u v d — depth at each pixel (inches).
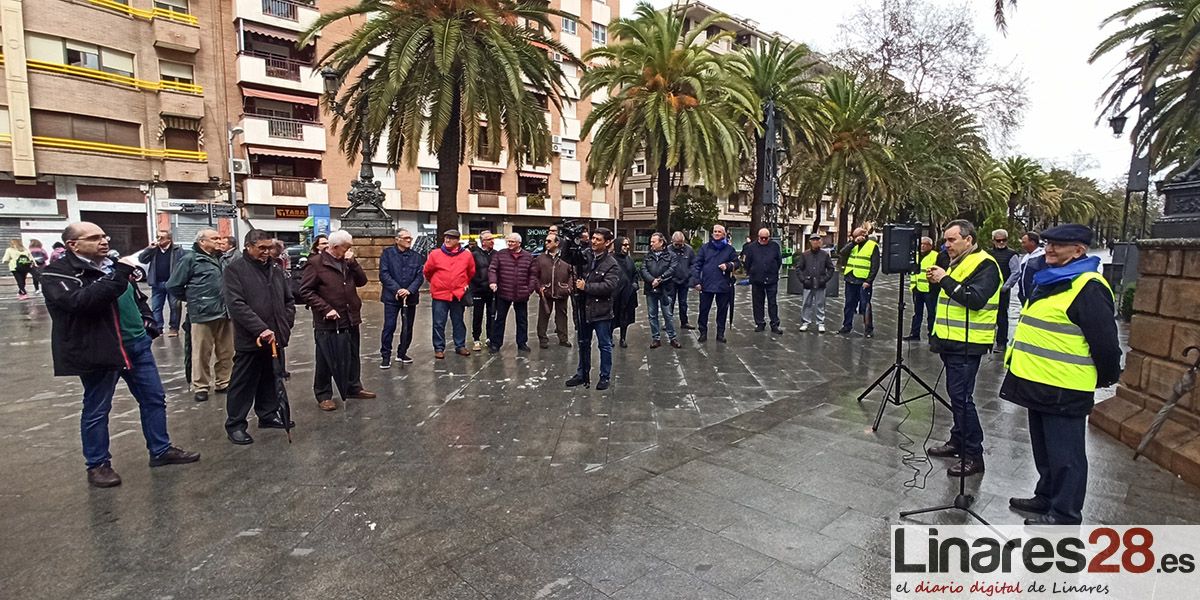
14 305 527.5
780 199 1239.5
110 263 138.7
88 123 927.0
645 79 661.3
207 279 214.7
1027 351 119.0
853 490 137.2
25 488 139.2
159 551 111.0
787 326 406.0
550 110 1375.5
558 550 111.4
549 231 323.3
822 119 813.2
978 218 1341.0
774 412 200.4
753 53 795.4
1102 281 110.7
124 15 947.3
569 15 596.7
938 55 866.8
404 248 273.7
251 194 1038.4
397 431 182.1
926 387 191.2
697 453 161.9
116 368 139.8
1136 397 173.2
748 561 107.0
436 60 480.1
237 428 172.2
